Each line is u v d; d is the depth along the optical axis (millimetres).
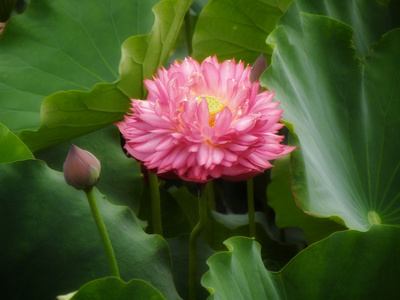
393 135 2145
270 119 1846
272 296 1837
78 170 1709
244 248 1844
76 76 2209
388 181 2107
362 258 1864
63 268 1804
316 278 1862
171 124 1835
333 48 2182
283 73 2057
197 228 1933
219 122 1799
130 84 2031
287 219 2219
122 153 2145
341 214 1975
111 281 1665
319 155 2039
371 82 2184
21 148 1899
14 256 1794
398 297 1858
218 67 1954
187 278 2049
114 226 1854
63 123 2008
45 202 1833
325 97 2143
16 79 2174
